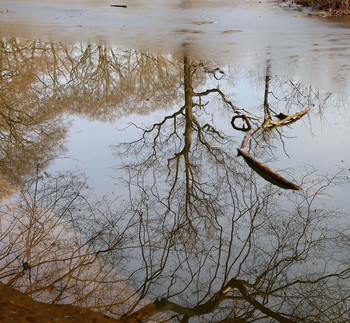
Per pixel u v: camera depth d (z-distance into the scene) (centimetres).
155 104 939
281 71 985
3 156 697
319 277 430
